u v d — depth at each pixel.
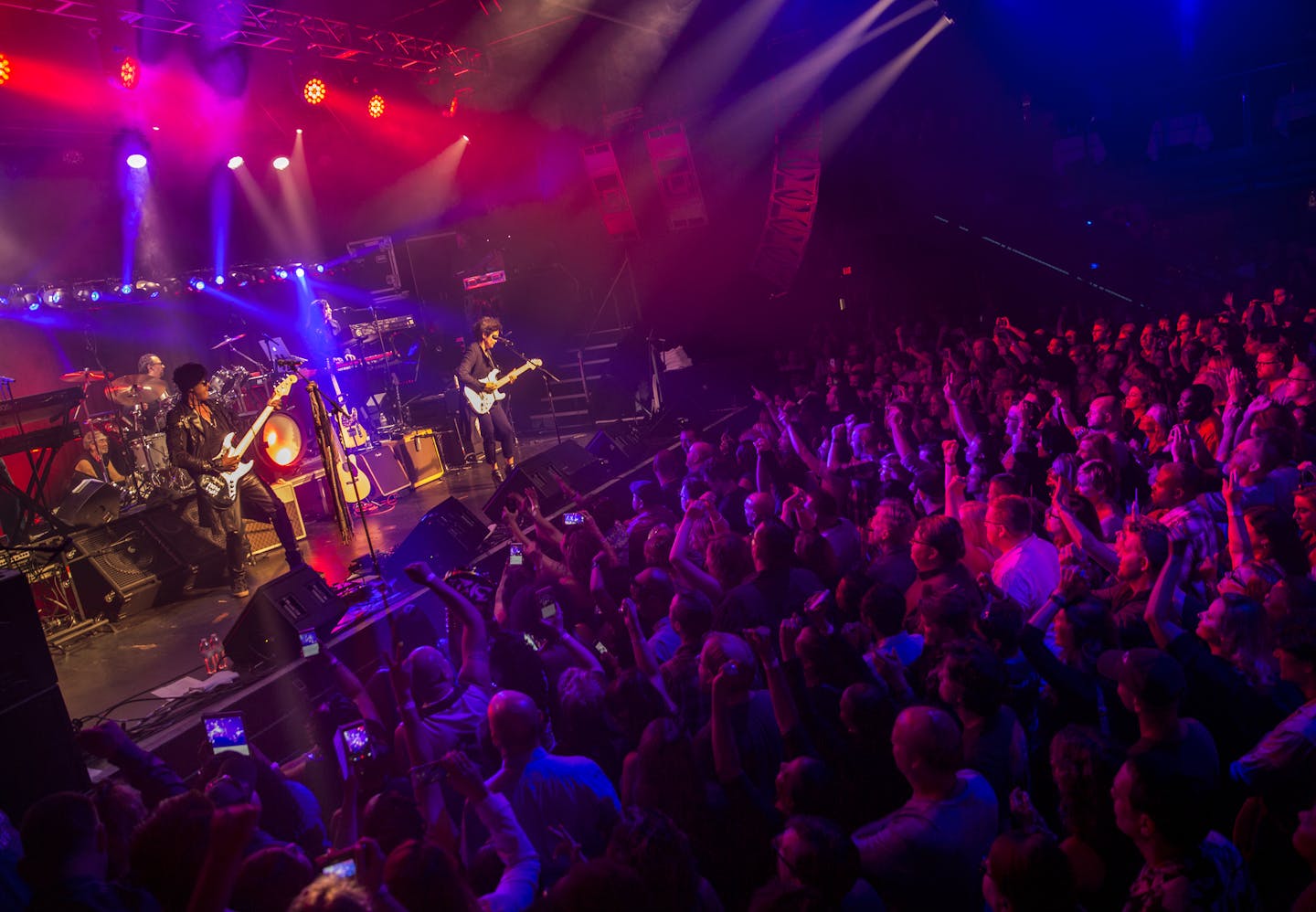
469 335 15.07
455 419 11.65
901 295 18.69
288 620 5.44
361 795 3.35
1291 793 2.50
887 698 2.95
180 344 13.52
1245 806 2.66
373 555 6.13
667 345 14.76
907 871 2.47
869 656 3.44
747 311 16.78
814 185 15.98
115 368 12.84
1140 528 3.60
